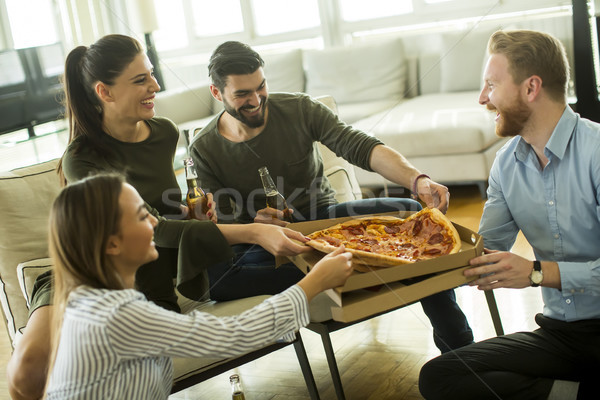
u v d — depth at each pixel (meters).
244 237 1.63
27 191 1.98
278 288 1.81
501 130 1.47
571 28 3.69
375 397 1.84
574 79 3.54
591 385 1.41
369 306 1.28
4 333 2.81
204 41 5.19
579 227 1.44
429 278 1.32
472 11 4.24
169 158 1.87
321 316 1.60
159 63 5.21
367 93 4.36
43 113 4.32
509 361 1.42
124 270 1.22
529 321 2.12
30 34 5.18
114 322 1.11
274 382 2.04
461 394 1.43
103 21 5.29
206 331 1.17
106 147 1.77
